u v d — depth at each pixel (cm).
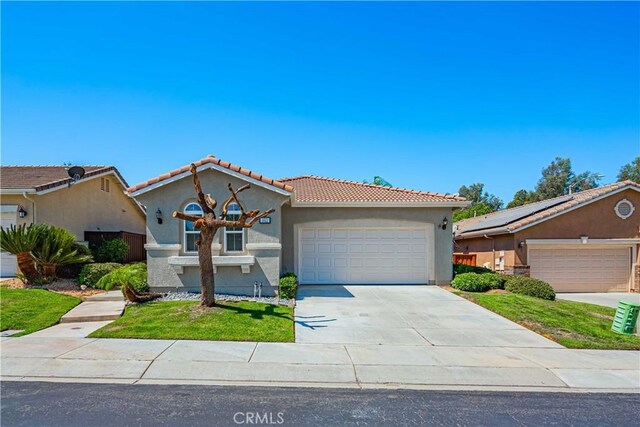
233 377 682
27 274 1383
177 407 561
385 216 1695
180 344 843
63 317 1043
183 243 1354
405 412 567
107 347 819
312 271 1691
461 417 556
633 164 5612
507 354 846
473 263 2298
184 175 1345
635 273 1917
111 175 2217
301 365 745
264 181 1349
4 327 970
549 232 1900
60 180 1761
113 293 1291
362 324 1054
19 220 1642
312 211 1686
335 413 556
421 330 1012
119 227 2359
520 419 556
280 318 1063
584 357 843
